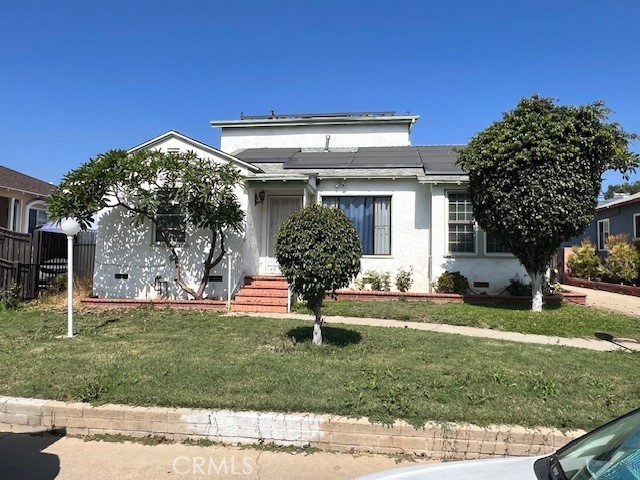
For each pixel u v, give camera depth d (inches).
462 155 464.4
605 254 914.7
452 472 104.6
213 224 469.4
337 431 183.8
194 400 201.6
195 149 522.9
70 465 169.6
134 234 524.1
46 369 248.5
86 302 494.0
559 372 254.5
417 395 209.2
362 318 439.2
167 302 481.4
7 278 524.1
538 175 412.5
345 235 293.1
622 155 423.5
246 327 372.5
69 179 454.0
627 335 382.6
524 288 525.3
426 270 567.5
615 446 101.0
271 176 519.8
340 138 819.4
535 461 107.2
